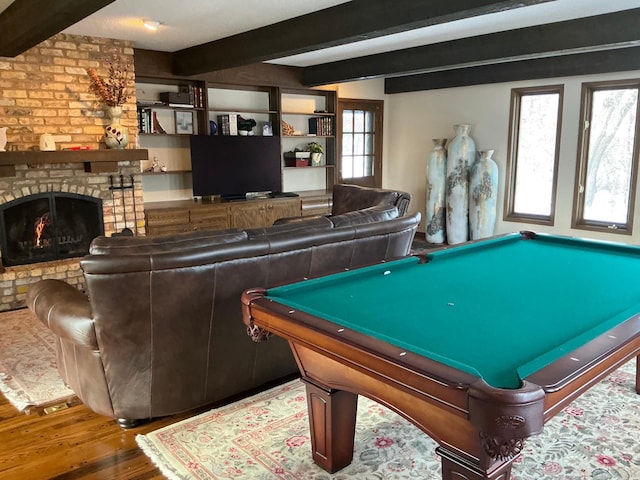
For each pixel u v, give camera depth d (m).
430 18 3.18
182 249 2.35
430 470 2.17
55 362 3.36
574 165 5.98
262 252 2.57
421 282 2.30
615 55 5.32
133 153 5.12
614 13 4.06
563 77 5.90
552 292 2.13
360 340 1.53
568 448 2.32
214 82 6.23
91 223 5.19
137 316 2.33
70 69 4.90
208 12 4.03
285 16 4.15
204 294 2.45
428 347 1.55
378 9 3.50
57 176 4.89
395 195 5.11
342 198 5.62
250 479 2.13
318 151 7.37
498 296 2.08
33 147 4.79
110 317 2.30
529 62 6.04
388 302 2.01
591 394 2.84
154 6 3.85
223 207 6.10
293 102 7.24
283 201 6.65
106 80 5.12
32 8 3.25
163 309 2.37
